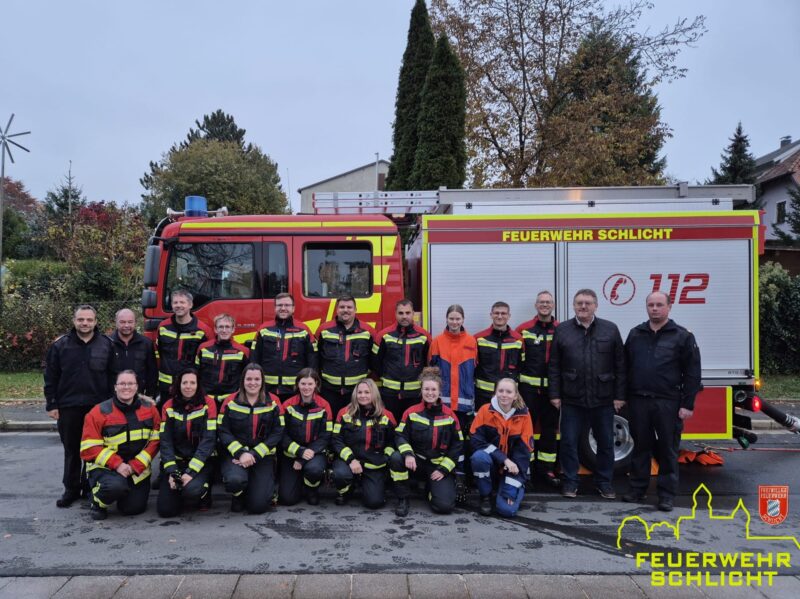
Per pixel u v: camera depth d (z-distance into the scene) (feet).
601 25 47.24
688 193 18.61
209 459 14.66
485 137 46.09
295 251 17.63
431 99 36.86
